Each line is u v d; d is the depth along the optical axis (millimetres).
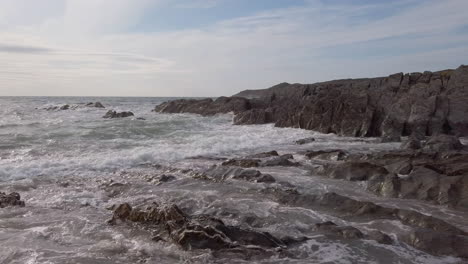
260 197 11039
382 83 36125
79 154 17547
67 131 24531
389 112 26719
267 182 12453
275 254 7215
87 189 12102
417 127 25688
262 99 46656
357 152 18797
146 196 11211
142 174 14180
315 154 17297
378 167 13219
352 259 7129
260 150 20078
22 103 70312
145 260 6914
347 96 29516
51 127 26812
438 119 25750
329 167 13844
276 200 10742
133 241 7777
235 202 10461
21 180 12914
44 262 6766
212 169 14102
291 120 30797
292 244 7723
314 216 9406
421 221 8734
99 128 26391
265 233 7953
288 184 12250
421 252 7457
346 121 26922
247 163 15430
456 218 9477
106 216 9492
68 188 12141
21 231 8328
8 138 21031
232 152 19453
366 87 36938
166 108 48625
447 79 30188
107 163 15766
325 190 11836
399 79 34969
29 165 14633
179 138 23500
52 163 15172
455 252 7348
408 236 7980
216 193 11461
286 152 19203
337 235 8172
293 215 9461
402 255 7320
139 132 25438
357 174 13078
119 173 14344
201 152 18922
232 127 31203
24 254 7125
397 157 15055
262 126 31797
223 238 7523
